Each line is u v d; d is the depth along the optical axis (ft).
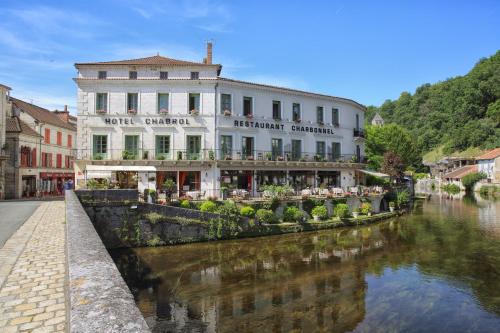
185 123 92.63
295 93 108.88
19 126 114.42
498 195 193.57
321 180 112.37
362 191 106.52
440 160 311.47
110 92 90.79
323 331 34.55
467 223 99.19
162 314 37.88
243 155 97.91
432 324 36.24
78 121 89.86
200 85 93.61
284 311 38.96
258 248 66.33
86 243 15.81
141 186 88.07
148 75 92.48
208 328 34.94
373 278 50.31
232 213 73.92
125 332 6.59
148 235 63.62
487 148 290.35
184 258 58.29
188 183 92.02
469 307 40.47
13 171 112.47
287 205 85.51
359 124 133.39
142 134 91.20
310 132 112.37
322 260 59.41
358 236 79.25
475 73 358.02
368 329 35.04
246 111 100.53
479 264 57.52
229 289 45.24
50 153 135.33
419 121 409.90
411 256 62.54
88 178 82.12
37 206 65.10
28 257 24.70
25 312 15.07
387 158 153.79
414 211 127.75
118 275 10.76
